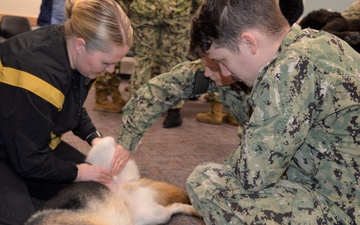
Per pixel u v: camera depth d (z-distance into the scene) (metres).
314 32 1.27
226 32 1.22
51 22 4.30
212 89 2.01
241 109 2.03
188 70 1.92
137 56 3.71
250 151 1.18
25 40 1.62
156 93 1.91
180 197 2.24
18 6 5.79
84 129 2.18
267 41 1.23
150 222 2.05
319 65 1.17
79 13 1.58
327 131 1.23
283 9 3.68
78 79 1.79
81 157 2.12
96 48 1.57
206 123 4.09
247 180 1.20
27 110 1.53
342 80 1.17
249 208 1.29
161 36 3.70
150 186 2.17
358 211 1.23
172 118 3.76
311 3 5.70
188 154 3.09
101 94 4.05
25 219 1.56
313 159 1.29
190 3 3.61
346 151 1.23
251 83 1.34
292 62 1.16
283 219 1.26
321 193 1.30
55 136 1.90
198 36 1.29
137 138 1.96
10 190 1.63
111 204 1.80
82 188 1.81
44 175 1.67
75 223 1.53
